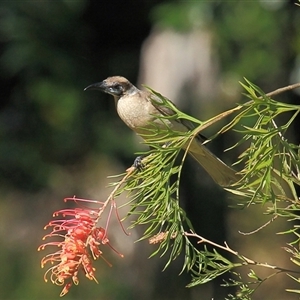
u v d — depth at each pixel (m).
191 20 12.64
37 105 14.62
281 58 12.42
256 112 4.27
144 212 4.57
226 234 13.80
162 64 13.54
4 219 16.92
